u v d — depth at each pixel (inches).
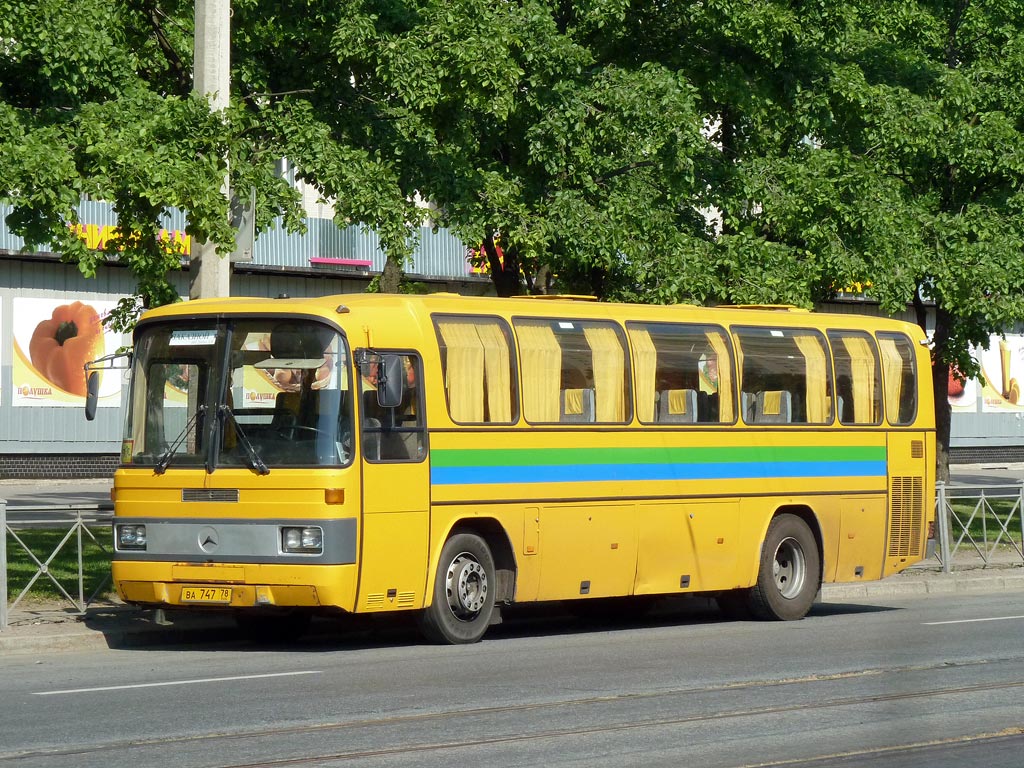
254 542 697.0
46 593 812.6
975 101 1320.1
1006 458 3159.5
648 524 834.8
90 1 829.2
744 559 882.1
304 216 912.9
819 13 1115.9
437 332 753.6
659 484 841.5
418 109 949.2
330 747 453.1
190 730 480.7
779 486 903.1
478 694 558.9
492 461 765.3
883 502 962.7
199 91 813.9
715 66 1113.4
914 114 1216.8
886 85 1242.0
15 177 763.4
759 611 895.7
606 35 1101.1
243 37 939.3
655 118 1005.8
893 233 1180.5
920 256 1224.8
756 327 908.6
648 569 836.0
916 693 570.3
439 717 507.2
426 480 733.9
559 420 801.6
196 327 731.4
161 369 733.9
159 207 787.4
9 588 814.5
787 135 1194.0
